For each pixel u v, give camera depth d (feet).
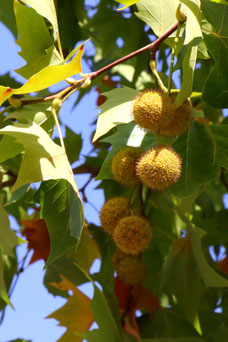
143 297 2.46
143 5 2.07
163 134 1.91
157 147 1.89
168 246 2.65
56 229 1.96
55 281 2.56
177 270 2.41
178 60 1.94
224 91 1.97
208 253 2.50
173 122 1.86
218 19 1.93
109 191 2.59
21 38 1.95
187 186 2.04
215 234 2.51
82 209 1.75
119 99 1.97
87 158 2.58
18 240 1.96
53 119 1.94
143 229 1.95
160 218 2.66
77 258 2.42
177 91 1.92
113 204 2.00
